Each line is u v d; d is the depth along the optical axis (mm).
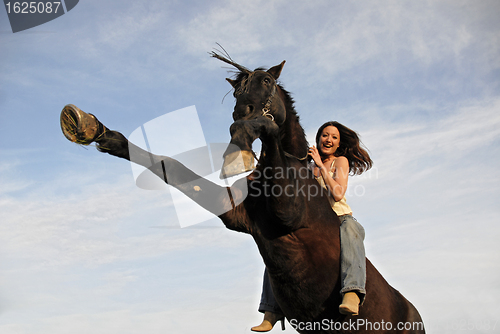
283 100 2979
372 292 2840
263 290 3340
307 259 2621
